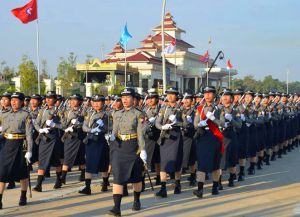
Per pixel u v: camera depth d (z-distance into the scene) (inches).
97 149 393.1
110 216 312.5
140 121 322.3
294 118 783.1
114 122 328.2
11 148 335.3
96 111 402.0
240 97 487.8
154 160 437.7
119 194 314.8
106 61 2107.5
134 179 323.9
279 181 456.1
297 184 436.5
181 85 2319.1
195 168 441.4
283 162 617.3
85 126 401.4
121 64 1930.4
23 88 1672.0
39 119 422.6
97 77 2004.2
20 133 338.3
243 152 463.2
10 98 346.3
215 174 388.2
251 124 504.7
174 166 380.2
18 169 339.9
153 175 500.4
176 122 384.8
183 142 426.3
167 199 371.9
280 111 657.0
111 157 324.5
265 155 592.1
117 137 325.1
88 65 1923.0
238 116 427.8
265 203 350.0
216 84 2618.1
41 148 411.2
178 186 398.3
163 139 385.7
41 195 387.9
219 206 341.7
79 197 380.8
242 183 448.5
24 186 346.9
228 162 418.6
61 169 428.5
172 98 392.5
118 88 1672.0
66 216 312.7
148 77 2027.6
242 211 324.2
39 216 312.7
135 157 321.7
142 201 364.8
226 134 414.9
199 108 385.7
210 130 379.9
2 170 332.2
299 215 311.7
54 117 422.9
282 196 376.8
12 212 324.8
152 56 2094.0
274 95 645.9
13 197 381.7
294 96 826.2
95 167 390.3
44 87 1685.5
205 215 313.4
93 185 439.2
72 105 451.8
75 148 445.7
